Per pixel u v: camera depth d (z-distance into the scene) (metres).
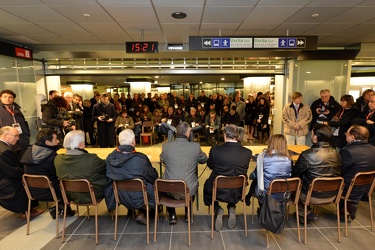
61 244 2.28
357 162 2.31
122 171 2.23
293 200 2.33
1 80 4.74
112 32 4.51
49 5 3.11
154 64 6.26
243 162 2.30
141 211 2.62
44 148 2.43
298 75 5.85
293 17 3.67
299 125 4.22
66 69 6.13
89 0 2.96
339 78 5.85
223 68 6.19
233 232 2.46
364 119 3.36
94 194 2.26
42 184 2.30
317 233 2.42
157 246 2.24
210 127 6.25
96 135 6.77
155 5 3.14
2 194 2.46
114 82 15.20
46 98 5.64
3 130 2.52
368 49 5.38
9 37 4.75
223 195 2.32
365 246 2.20
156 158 2.87
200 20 3.81
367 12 3.43
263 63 6.16
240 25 4.09
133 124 6.54
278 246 2.22
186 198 2.21
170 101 9.05
